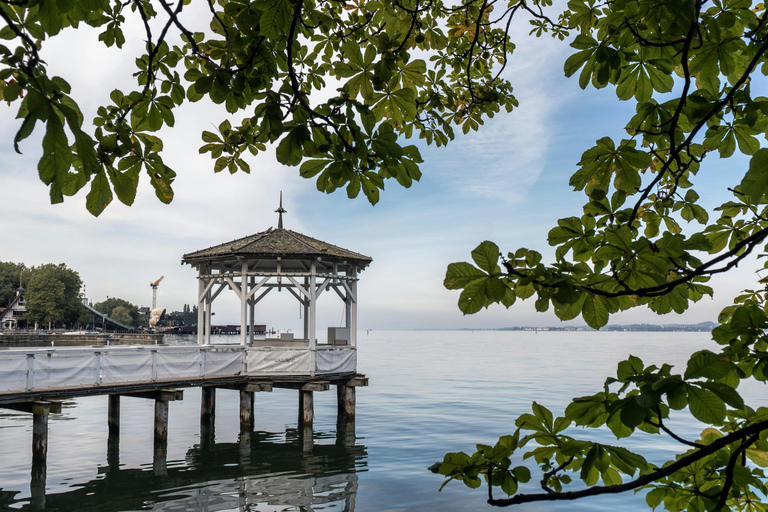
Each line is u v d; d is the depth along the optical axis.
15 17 1.43
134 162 2.07
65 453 14.30
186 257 17.75
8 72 1.21
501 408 22.91
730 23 2.02
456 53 4.61
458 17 4.59
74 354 14.61
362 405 24.09
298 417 20.30
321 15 2.88
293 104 2.01
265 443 15.95
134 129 2.22
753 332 2.06
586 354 71.12
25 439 16.03
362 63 2.23
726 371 1.45
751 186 1.30
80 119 1.33
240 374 16.75
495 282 1.52
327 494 11.09
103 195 1.80
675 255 1.82
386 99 2.30
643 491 11.29
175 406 23.73
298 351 17.14
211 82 2.29
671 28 1.81
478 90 4.55
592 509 10.36
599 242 1.99
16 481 11.71
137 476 12.27
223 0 2.45
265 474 12.57
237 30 2.38
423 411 22.16
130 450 14.78
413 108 2.31
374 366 49.00
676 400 1.47
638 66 2.10
